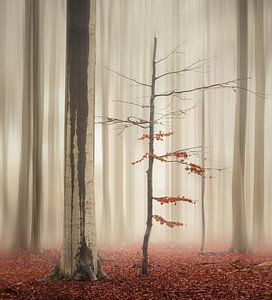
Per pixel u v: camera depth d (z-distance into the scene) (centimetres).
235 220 1994
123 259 1795
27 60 2227
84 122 1130
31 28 2234
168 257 1886
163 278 1191
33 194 2098
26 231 2188
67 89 1139
